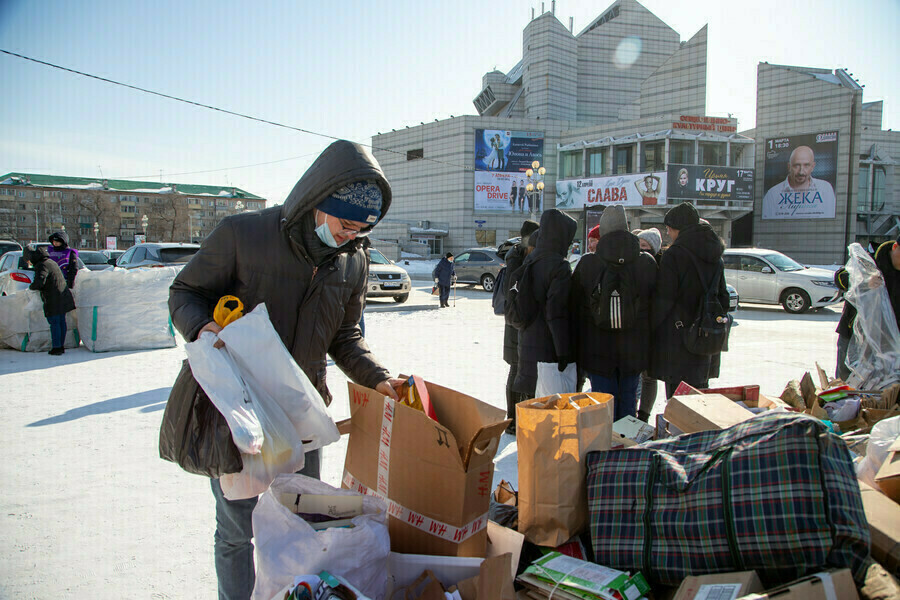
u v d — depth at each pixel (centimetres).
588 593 157
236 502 168
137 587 222
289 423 164
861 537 142
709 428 229
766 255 1332
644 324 343
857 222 3344
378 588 152
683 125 2883
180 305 167
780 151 2927
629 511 176
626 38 3728
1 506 289
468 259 1925
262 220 172
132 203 9688
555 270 350
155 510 288
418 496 170
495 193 3494
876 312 372
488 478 173
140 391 517
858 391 320
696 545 159
